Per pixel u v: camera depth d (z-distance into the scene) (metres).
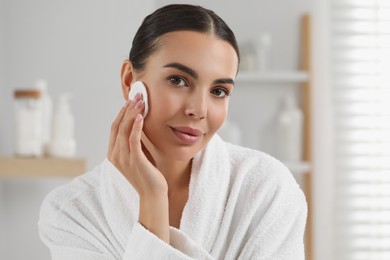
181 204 1.04
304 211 1.08
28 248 2.61
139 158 0.94
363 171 2.94
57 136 2.37
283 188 1.07
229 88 0.91
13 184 2.62
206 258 0.96
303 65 2.98
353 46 2.97
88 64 2.65
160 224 0.95
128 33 2.67
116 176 1.04
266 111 3.00
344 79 2.96
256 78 2.91
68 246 1.09
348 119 2.96
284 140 2.91
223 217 1.04
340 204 2.94
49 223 1.12
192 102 0.89
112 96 2.65
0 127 2.56
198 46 0.88
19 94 2.32
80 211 1.10
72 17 2.66
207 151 1.04
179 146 0.91
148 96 0.92
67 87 2.65
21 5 2.65
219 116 0.91
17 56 2.64
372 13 2.96
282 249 1.04
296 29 3.03
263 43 2.94
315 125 2.98
